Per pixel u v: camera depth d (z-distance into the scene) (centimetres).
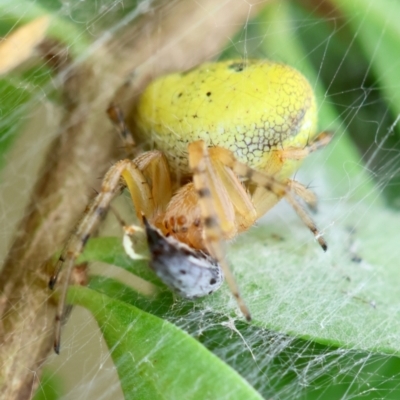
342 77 6
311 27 6
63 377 6
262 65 6
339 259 6
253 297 6
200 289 6
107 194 6
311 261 6
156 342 6
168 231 6
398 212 6
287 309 6
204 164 6
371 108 6
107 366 6
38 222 6
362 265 6
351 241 6
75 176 6
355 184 6
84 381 6
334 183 6
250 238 6
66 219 6
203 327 6
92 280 6
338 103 6
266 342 6
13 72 6
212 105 6
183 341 6
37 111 6
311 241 6
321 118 6
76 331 6
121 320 6
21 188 6
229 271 6
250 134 6
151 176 6
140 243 6
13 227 6
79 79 6
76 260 6
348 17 6
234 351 6
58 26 6
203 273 6
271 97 6
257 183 6
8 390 6
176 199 6
